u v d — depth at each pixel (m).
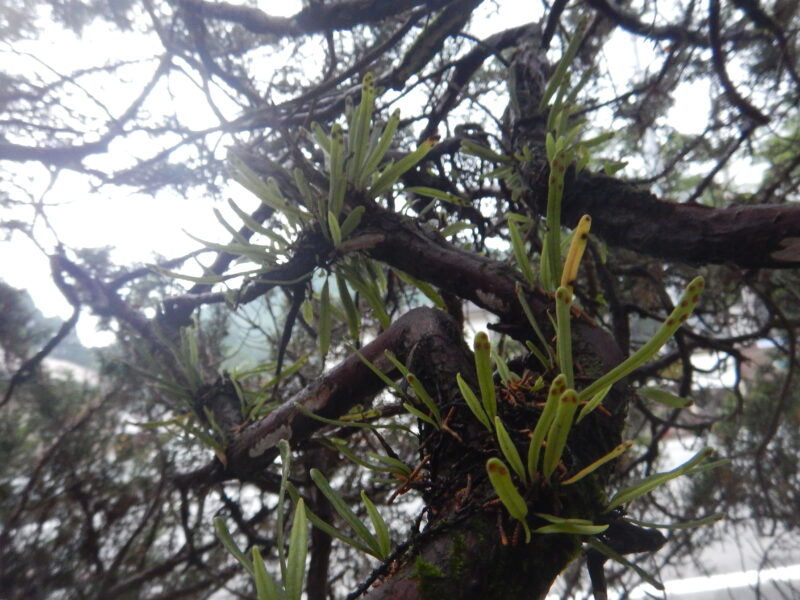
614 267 0.67
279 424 0.31
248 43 0.72
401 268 0.30
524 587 0.17
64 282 0.67
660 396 0.24
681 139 0.87
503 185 0.43
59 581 0.85
